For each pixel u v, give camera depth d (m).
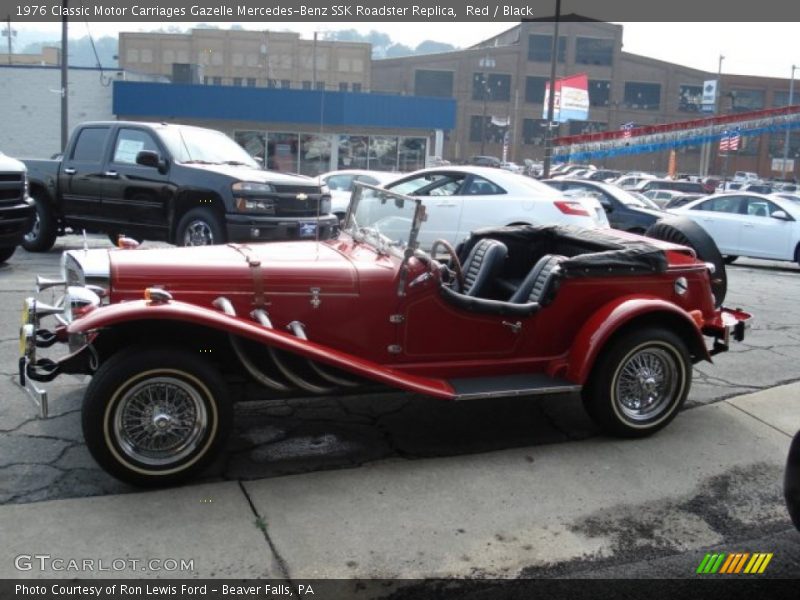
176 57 79.88
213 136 10.51
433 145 34.66
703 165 66.12
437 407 5.39
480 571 3.39
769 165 73.06
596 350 4.62
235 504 3.87
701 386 6.01
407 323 4.57
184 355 3.88
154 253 4.57
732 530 3.82
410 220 4.52
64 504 3.79
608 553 3.58
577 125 72.38
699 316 5.25
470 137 73.12
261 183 9.16
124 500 3.85
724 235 14.58
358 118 32.53
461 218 9.86
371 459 4.49
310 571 3.34
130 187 9.88
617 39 71.38
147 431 3.88
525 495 4.10
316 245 5.14
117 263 4.30
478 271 5.22
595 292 4.91
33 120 33.62
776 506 4.08
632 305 4.73
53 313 4.33
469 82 72.31
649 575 3.41
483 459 4.54
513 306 4.70
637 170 72.31
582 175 43.66
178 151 9.70
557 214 9.55
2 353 6.05
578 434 4.98
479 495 4.08
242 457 4.45
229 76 80.00
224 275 4.33
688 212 15.11
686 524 3.86
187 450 3.96
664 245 5.34
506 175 9.98
